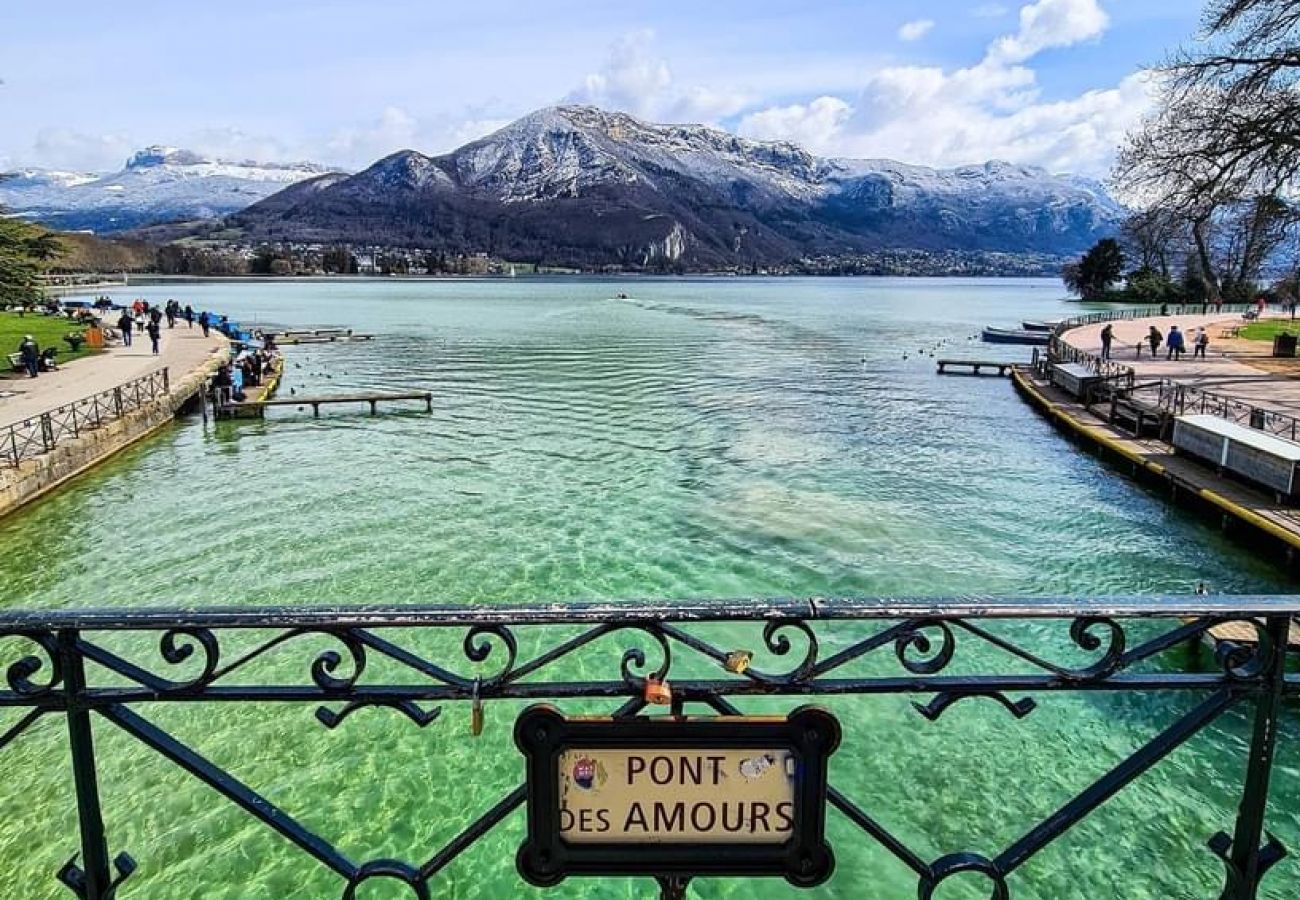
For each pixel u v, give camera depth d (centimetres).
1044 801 865
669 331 7038
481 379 4053
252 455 2452
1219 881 754
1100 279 10962
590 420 2967
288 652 1187
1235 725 976
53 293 10888
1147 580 1484
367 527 1747
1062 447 2559
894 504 1914
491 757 934
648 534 1689
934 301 13625
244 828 820
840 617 216
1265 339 4797
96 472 2233
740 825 213
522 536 1681
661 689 213
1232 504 1670
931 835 819
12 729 223
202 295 13275
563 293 15350
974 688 224
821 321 8469
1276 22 2989
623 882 761
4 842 798
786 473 2203
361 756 934
